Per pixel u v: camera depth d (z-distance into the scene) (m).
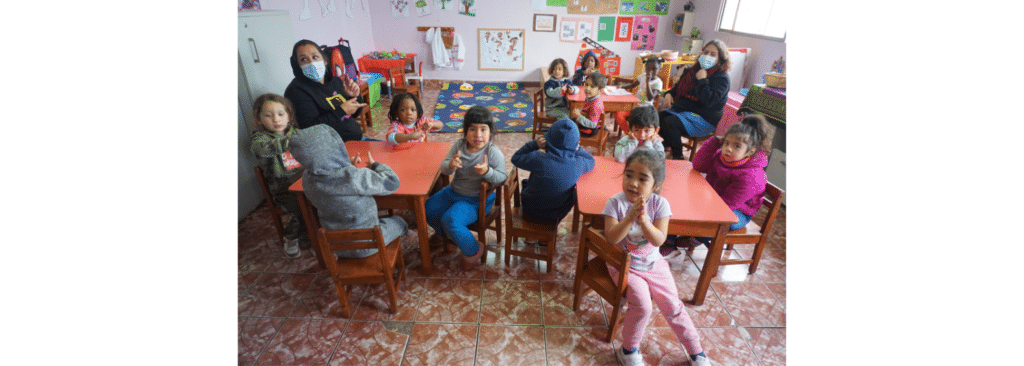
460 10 6.56
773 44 4.33
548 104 4.56
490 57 6.90
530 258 2.47
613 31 6.62
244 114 2.82
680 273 2.39
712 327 2.01
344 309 2.03
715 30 5.53
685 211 1.86
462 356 1.84
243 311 2.09
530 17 6.60
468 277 2.32
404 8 6.56
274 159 2.37
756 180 2.08
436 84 6.98
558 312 2.08
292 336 1.94
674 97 3.99
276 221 2.53
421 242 2.21
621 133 4.66
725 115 4.28
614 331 1.86
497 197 2.50
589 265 1.94
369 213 1.97
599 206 1.89
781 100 3.16
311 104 2.78
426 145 2.59
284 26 3.14
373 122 5.09
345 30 5.78
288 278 2.33
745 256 2.55
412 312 2.08
